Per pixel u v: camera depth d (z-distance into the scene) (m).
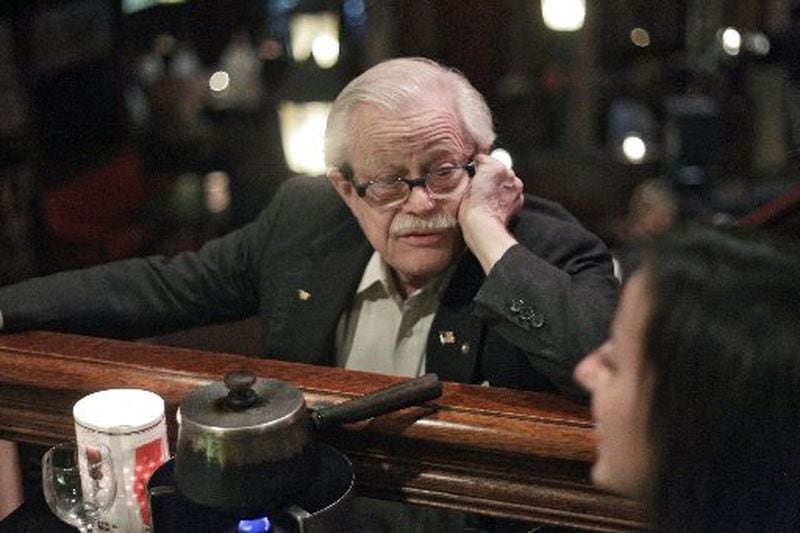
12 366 1.65
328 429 1.47
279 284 2.07
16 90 4.86
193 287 2.12
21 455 1.78
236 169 6.73
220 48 8.30
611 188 5.43
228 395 1.30
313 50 5.80
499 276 1.67
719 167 6.45
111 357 1.68
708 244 0.87
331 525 1.28
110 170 5.68
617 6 6.94
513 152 6.16
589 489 1.39
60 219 5.14
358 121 1.80
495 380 1.86
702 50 6.86
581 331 1.62
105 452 1.42
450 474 1.46
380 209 1.83
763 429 0.82
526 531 1.52
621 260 0.95
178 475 1.29
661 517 0.90
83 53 5.43
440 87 1.80
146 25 7.91
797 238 0.94
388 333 2.01
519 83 6.73
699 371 0.84
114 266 2.08
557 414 1.45
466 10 5.30
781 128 6.47
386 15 6.43
